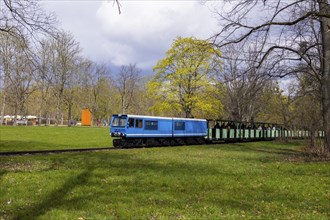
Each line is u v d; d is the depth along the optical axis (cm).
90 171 1309
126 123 2916
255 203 861
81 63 7656
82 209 765
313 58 1912
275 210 795
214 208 787
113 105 9362
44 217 695
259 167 1534
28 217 699
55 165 1473
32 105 8419
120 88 8906
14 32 1415
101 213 736
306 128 3481
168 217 706
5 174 1188
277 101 4494
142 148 2820
